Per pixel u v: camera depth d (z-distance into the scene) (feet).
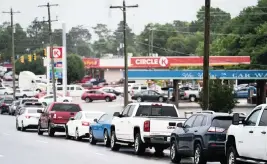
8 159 128.36
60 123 213.87
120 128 154.20
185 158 143.23
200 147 114.62
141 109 148.25
